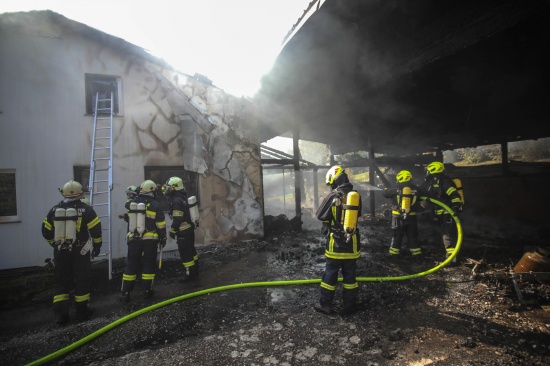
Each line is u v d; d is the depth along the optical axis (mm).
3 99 5016
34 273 4887
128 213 4125
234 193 6832
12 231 5027
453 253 4227
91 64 5574
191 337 2859
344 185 3197
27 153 5129
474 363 2229
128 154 5832
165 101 6176
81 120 5484
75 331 3127
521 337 2562
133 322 3236
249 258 5715
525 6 3020
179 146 6273
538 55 4473
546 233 5926
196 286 4355
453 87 6289
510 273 3533
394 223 5078
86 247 3424
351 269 3170
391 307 3289
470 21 3658
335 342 2633
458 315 3023
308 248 6297
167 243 6012
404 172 5000
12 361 2633
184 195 4676
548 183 7816
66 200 3439
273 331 2883
